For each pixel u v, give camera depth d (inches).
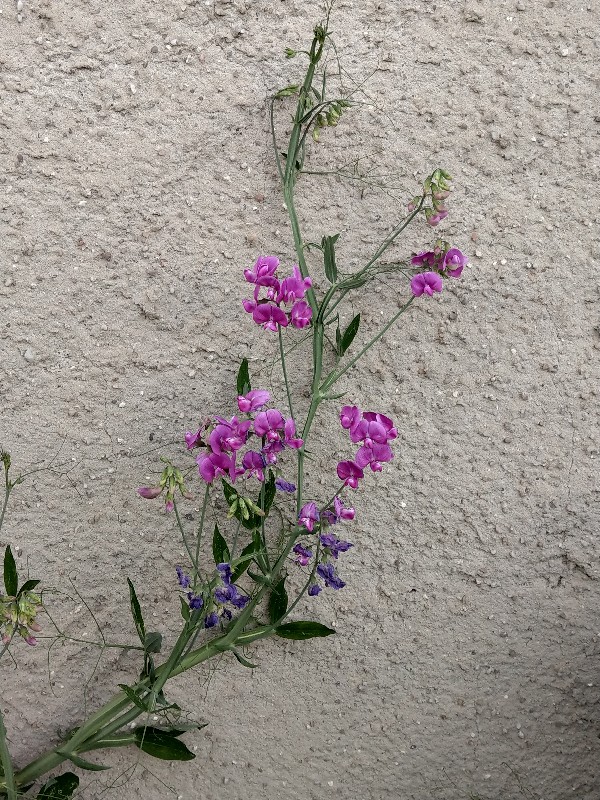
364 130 25.5
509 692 26.7
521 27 25.7
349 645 26.2
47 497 24.8
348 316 25.6
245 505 22.0
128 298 24.9
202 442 22.3
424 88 25.5
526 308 26.1
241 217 25.2
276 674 25.9
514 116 25.8
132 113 24.6
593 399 26.4
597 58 25.9
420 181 25.7
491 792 26.7
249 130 25.1
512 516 26.4
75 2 24.1
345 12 25.2
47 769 24.0
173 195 24.9
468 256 25.8
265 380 25.5
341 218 25.5
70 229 24.5
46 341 24.6
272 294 22.4
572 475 26.5
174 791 25.4
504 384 26.2
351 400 25.8
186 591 25.5
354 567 26.1
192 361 25.2
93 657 25.1
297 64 25.1
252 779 25.8
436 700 26.5
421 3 25.4
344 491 25.9
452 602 26.5
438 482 26.2
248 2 24.8
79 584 25.0
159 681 23.3
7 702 24.7
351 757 26.2
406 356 25.9
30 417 24.6
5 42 23.9
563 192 26.0
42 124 24.2
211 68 24.8
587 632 26.8
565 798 26.9
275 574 24.1
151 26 24.5
